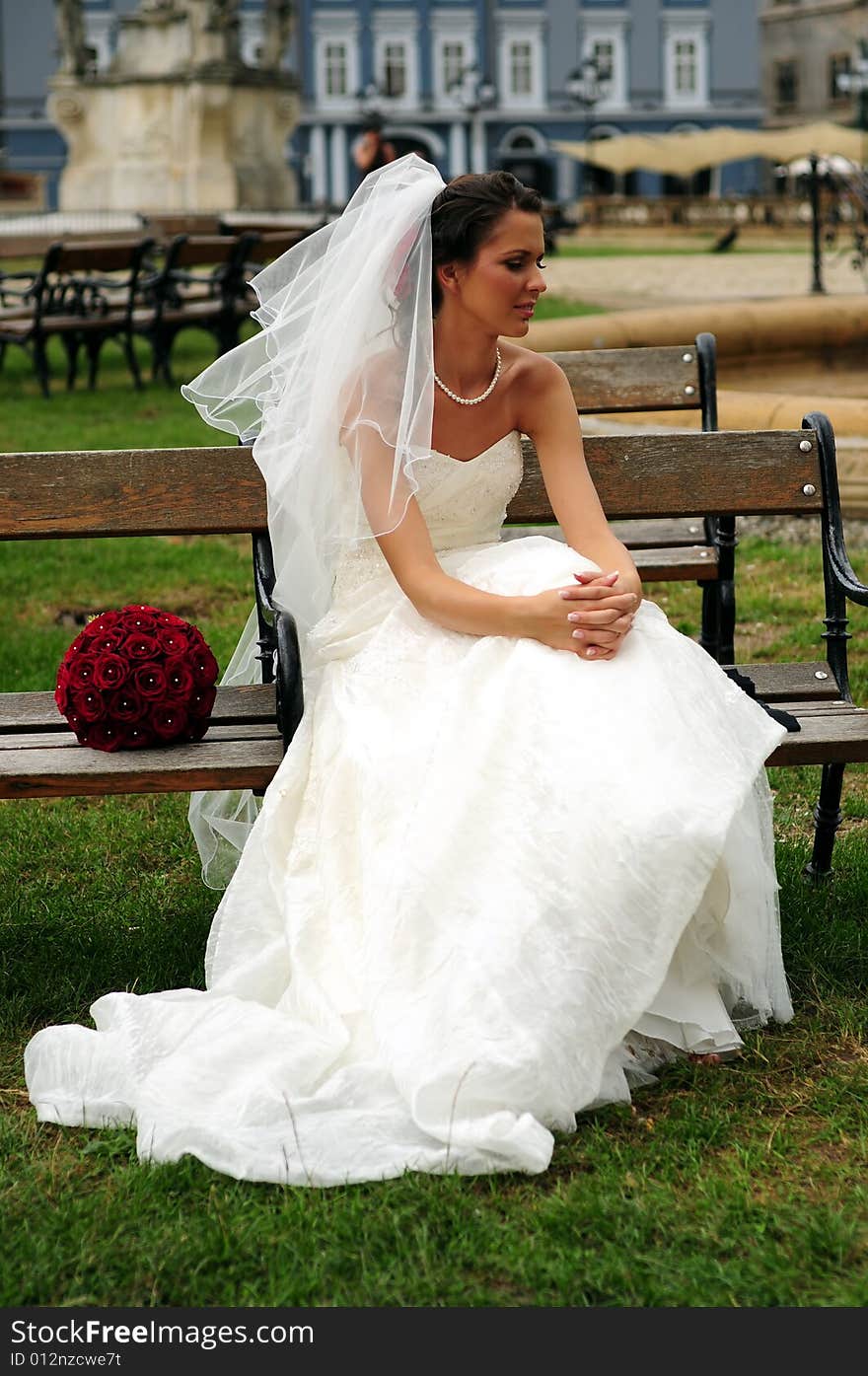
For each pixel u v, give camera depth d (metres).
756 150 67.00
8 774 5.03
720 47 98.56
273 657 6.32
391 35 94.31
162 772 5.08
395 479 5.19
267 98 45.53
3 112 92.25
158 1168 4.22
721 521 6.95
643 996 4.45
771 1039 4.92
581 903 4.41
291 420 5.38
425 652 5.13
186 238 18.78
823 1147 4.38
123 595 10.31
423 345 5.15
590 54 97.12
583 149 71.94
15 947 5.65
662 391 7.68
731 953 4.75
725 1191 4.14
